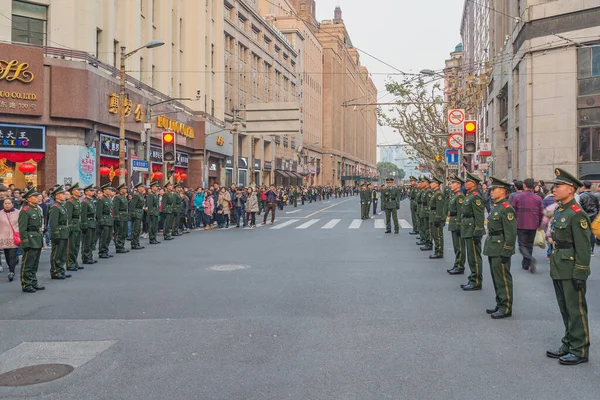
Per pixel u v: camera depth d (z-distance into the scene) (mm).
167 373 5340
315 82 95188
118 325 7133
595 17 25328
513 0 31953
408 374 5238
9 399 4789
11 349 6203
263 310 7816
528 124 27828
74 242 11930
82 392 4906
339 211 37094
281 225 24547
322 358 5711
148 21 33812
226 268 11695
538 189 14461
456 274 10766
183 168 40688
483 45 48625
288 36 80250
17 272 12195
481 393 4777
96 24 27000
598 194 14406
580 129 26094
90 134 25375
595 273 10742
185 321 7270
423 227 15375
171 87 38438
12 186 16688
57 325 7195
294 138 79375
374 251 14477
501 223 7371
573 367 5441
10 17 23938
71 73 23906
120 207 15000
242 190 24203
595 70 25516
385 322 7129
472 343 6211
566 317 5730
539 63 27344
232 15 53125
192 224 23469
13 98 22703
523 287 9375
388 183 19844
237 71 54219
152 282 10203
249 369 5406
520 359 5672
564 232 5672
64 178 24328
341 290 9203
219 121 47250
